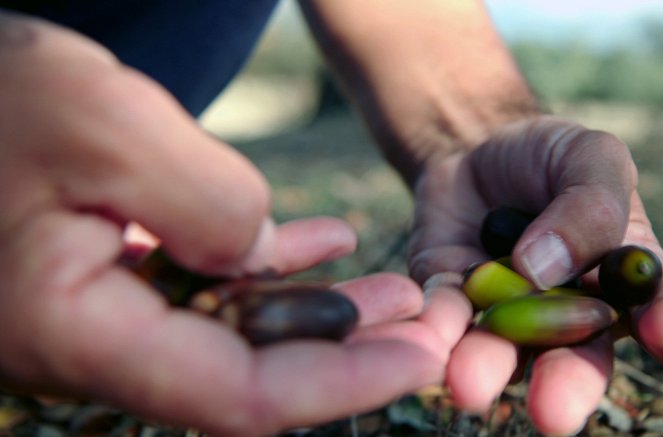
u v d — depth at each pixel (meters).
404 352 0.23
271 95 3.08
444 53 0.44
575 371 0.28
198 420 0.22
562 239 0.31
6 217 0.22
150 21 0.39
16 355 0.22
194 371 0.22
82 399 0.23
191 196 0.22
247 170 0.23
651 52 2.67
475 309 0.31
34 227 0.22
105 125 0.22
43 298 0.21
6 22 0.22
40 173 0.22
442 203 0.39
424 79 0.44
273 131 2.03
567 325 0.28
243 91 3.20
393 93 0.44
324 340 0.24
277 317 0.24
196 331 0.22
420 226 0.40
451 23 0.45
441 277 0.33
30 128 0.21
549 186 0.35
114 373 0.22
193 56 0.41
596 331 0.28
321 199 0.95
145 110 0.22
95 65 0.22
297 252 0.29
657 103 2.54
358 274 0.63
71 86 0.22
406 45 0.44
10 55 0.22
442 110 0.43
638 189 0.96
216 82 0.43
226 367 0.22
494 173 0.38
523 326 0.28
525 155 0.36
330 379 0.22
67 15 0.36
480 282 0.31
